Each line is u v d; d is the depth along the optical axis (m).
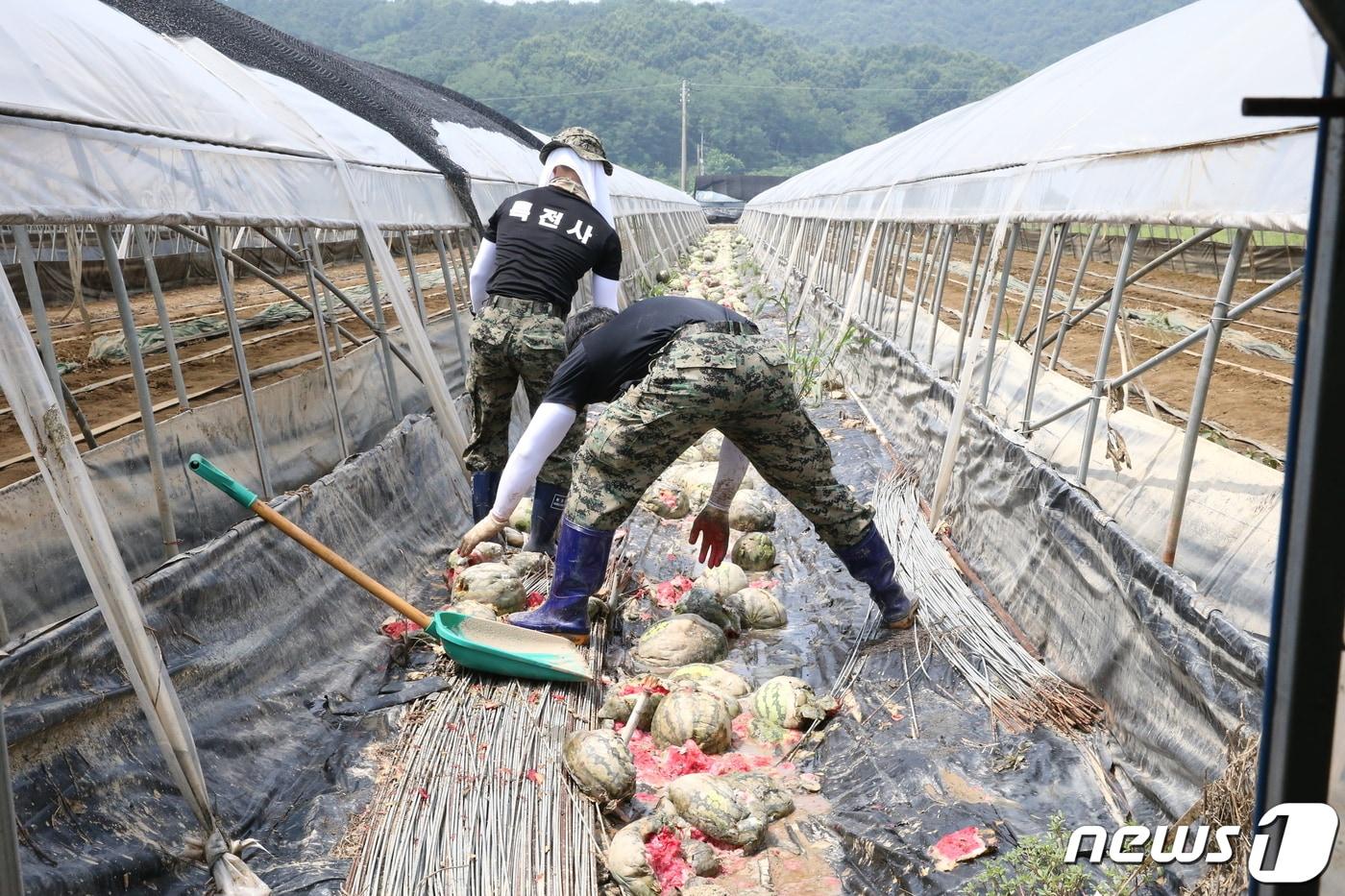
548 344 6.33
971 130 10.93
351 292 18.36
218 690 4.41
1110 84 7.08
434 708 4.77
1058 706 4.65
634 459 4.89
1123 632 4.53
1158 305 15.59
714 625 5.59
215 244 6.05
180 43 7.56
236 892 3.48
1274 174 4.32
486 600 5.70
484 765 4.23
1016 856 3.41
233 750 4.19
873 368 12.02
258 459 6.29
